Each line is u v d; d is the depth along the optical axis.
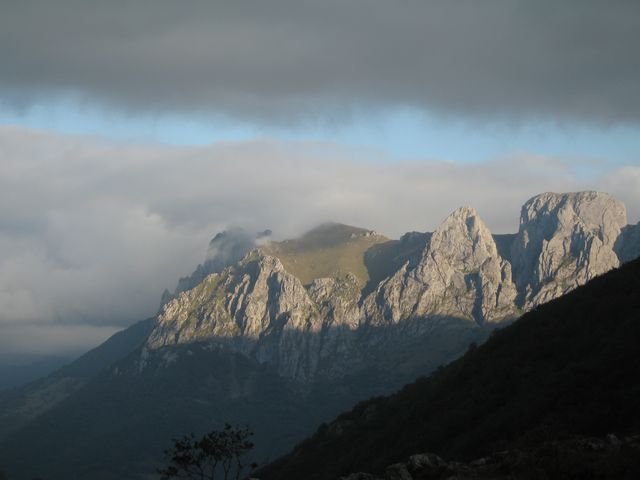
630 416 103.31
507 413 125.06
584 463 64.19
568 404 116.19
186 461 96.50
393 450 148.50
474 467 68.25
